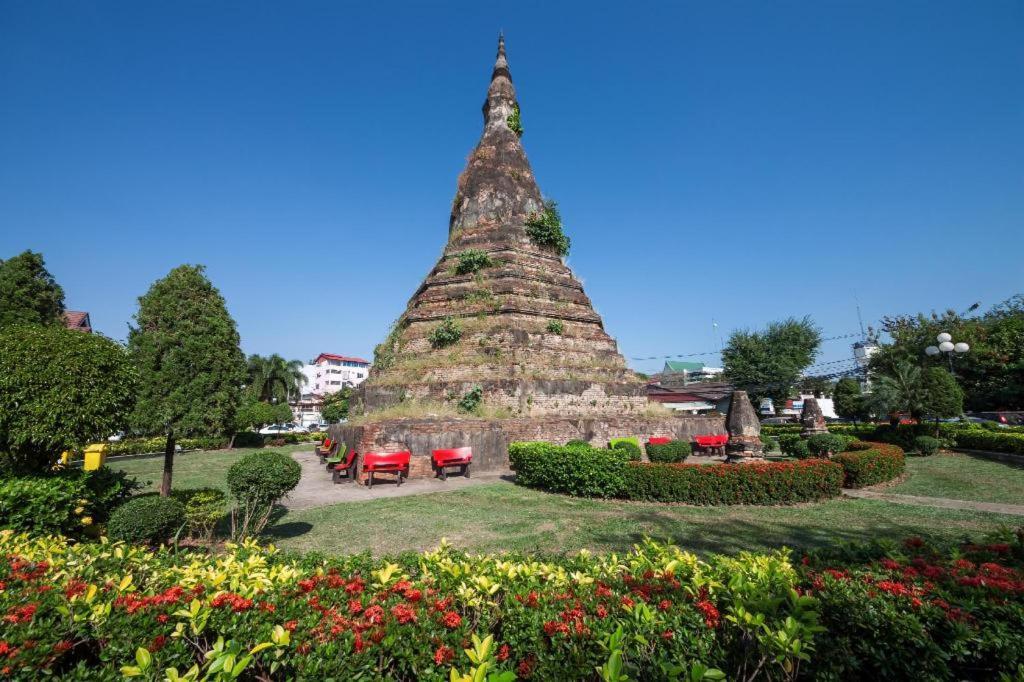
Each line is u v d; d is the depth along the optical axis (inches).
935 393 933.8
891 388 978.7
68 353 352.8
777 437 1143.0
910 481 659.4
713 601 163.0
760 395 1987.0
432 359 937.5
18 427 329.1
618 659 127.3
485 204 1165.7
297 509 512.4
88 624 150.4
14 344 343.9
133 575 194.7
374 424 710.5
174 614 150.1
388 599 164.9
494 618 165.3
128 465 960.9
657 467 535.8
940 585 168.9
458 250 1117.7
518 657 150.3
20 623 144.2
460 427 753.6
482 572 186.1
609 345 1076.5
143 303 513.7
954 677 147.1
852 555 207.0
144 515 324.2
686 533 405.4
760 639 141.1
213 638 152.4
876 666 145.7
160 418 470.0
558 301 1055.0
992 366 1512.1
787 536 396.5
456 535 406.6
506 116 1278.3
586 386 942.4
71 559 206.7
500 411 834.8
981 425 1088.2
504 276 1023.0
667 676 136.1
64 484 335.6
